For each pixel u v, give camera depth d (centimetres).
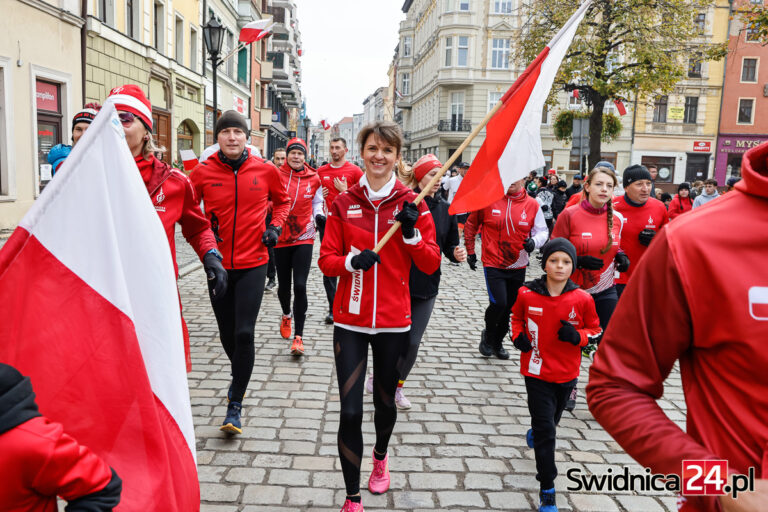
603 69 2016
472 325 739
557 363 337
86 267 165
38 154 1291
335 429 407
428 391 495
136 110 296
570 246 345
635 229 529
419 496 325
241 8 3166
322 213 645
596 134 2197
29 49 1234
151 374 184
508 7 4262
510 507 319
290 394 470
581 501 327
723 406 127
